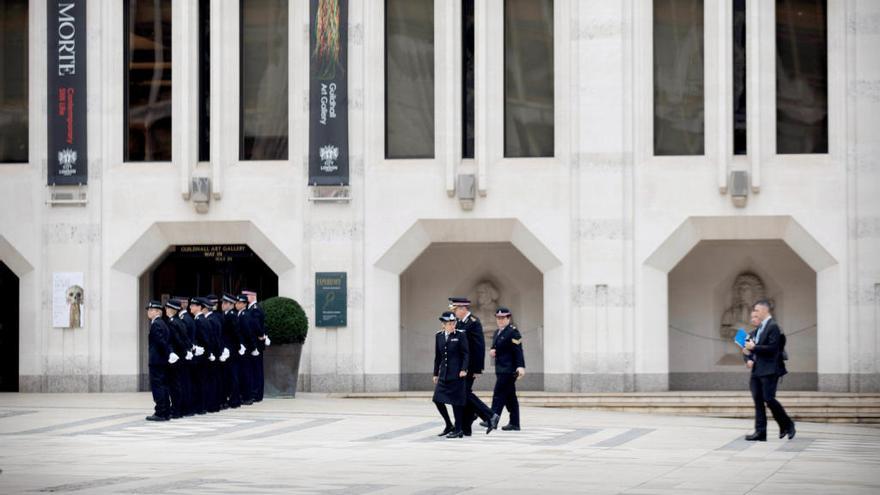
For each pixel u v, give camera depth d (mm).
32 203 55906
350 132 54719
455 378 37062
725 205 53344
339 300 54469
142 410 46469
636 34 53688
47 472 28953
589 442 36594
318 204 54781
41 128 55969
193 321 44625
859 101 52719
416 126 55281
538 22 54688
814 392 52344
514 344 39281
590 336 53406
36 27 55969
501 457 32344
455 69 54438
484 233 54719
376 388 54375
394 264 54875
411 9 55188
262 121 55875
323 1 54531
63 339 55750
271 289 57719
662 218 53500
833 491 25734
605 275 53406
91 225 55719
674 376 57594
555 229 53906
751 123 53188
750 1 53188
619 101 53344
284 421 42719
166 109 56062
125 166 55812
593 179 53438
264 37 55906
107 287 55656
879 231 52531
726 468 30062
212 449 34344
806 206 53031
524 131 54781
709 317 57500
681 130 54062
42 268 55875
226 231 55719
